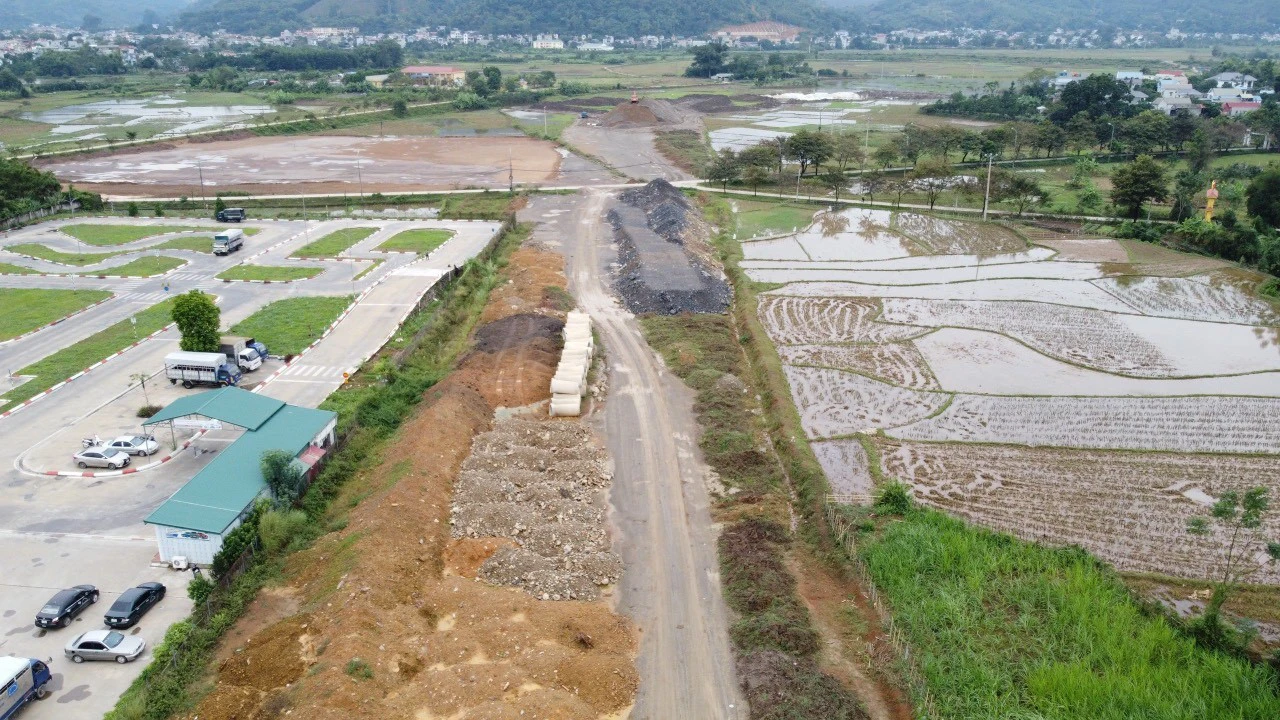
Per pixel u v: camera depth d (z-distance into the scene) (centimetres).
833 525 4034
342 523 3972
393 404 5319
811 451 4884
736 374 6069
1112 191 10762
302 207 11544
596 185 12725
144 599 3434
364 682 2884
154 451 4797
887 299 7756
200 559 3744
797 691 3011
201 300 5944
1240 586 3675
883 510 4206
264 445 4375
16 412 5297
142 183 12606
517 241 9469
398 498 4006
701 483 4581
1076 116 14912
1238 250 8856
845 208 11538
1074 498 4416
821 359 6325
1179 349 6500
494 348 6228
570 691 3003
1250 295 7850
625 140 16738
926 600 3481
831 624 3456
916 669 3111
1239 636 3216
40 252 9038
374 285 7962
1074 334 6825
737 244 9694
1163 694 2938
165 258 8856
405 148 15750
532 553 3800
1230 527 4122
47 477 4525
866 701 3017
